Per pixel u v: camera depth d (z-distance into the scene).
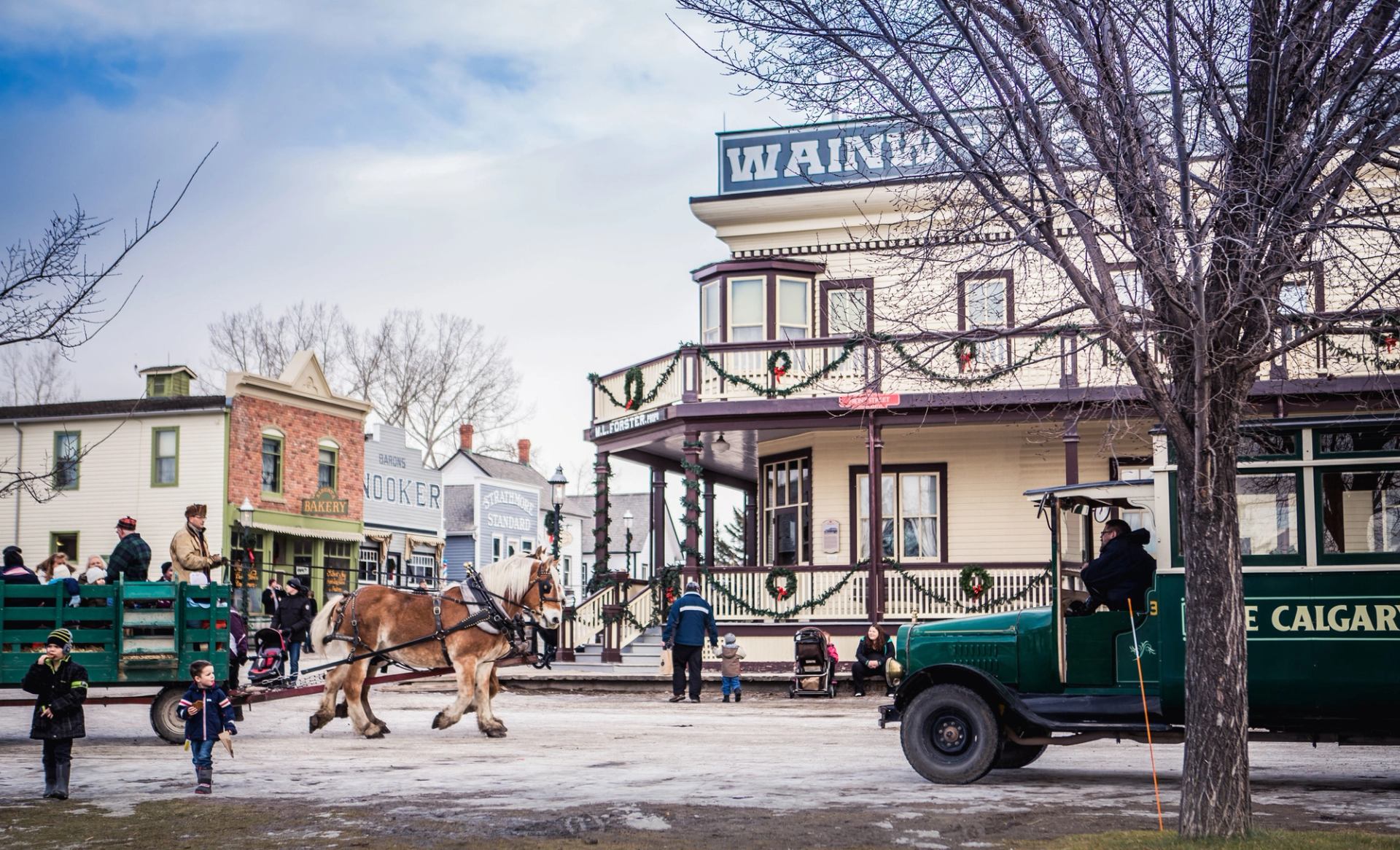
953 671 12.19
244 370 44.31
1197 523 8.72
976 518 27.89
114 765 13.35
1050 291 19.47
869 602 26.00
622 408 29.36
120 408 43.06
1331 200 8.75
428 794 11.26
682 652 22.66
